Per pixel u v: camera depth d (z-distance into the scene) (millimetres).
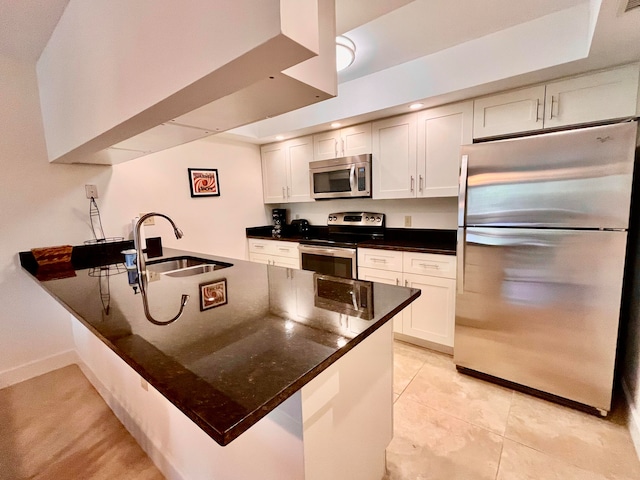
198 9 723
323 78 923
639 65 1618
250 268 1848
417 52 2086
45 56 1840
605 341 1595
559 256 1656
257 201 3816
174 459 1251
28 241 2143
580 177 1548
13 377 2123
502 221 1803
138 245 1599
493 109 2096
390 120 2635
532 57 1739
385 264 2564
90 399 1915
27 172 2113
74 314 1090
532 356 1824
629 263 1812
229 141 3453
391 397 1336
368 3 1220
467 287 2008
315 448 847
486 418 1690
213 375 652
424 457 1442
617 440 1513
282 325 930
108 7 1073
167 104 919
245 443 929
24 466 1428
